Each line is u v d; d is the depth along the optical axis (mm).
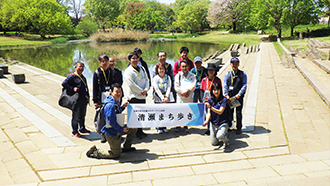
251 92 8625
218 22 50906
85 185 3342
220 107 4348
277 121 5953
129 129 4336
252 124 5777
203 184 3348
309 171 3600
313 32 34188
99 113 3902
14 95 8352
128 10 68000
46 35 54188
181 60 5641
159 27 74500
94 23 59719
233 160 4102
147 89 5141
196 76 5539
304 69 11789
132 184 3365
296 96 8039
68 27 53969
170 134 5305
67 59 22312
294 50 19625
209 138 5059
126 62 19484
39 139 4852
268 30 47688
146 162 4031
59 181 3436
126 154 4344
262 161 4043
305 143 4715
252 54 20484
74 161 4020
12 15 45938
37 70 14688
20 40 43812
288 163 3943
